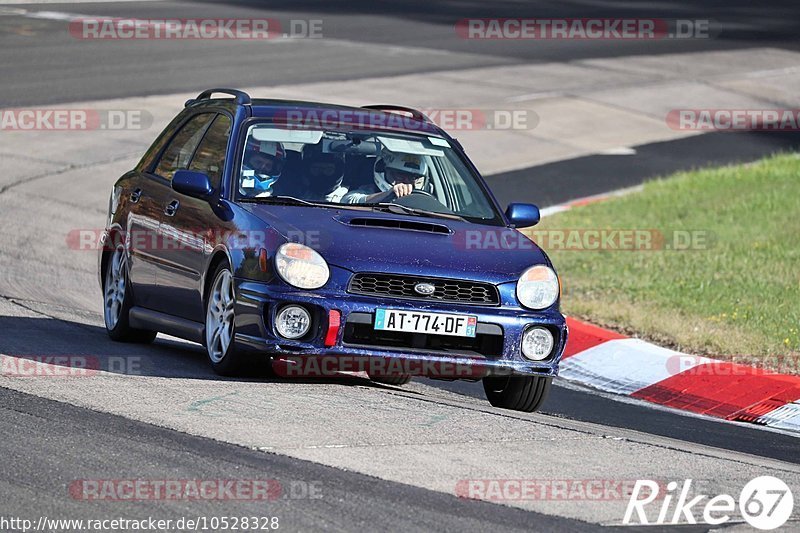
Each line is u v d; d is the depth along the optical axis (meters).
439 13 138.12
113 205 35.28
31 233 53.03
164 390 26.47
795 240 53.12
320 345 26.72
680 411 32.78
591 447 24.09
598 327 40.41
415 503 19.62
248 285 27.31
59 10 124.00
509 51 115.00
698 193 64.75
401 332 27.05
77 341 33.34
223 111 32.19
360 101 87.25
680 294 44.81
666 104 96.06
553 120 87.44
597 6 149.88
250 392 26.62
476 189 31.17
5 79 87.12
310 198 29.58
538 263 28.62
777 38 131.88
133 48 103.88
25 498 19.00
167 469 20.73
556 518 19.41
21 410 24.12
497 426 25.11
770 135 86.94
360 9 137.75
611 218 59.94
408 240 28.08
